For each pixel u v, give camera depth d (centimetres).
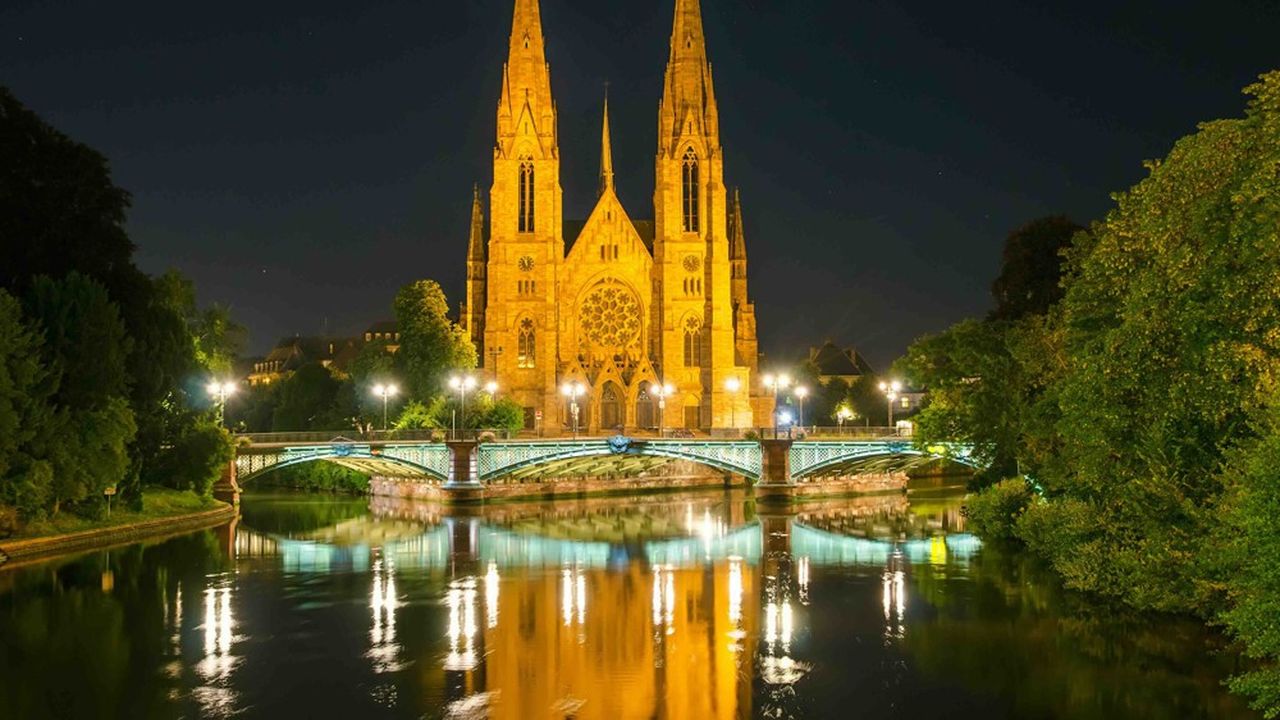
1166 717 3759
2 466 6806
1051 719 3791
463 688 4238
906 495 13388
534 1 16225
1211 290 4088
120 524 8231
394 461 11412
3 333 6806
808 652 4719
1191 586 4575
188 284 11000
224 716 3906
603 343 16175
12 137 8031
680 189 16100
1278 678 3391
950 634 4953
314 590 6181
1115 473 4812
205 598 5938
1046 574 6331
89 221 8556
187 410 10056
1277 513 3316
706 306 15975
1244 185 3825
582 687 4250
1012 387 7806
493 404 14525
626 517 10506
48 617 5406
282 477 15488
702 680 4331
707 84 16312
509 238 15938
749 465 11775
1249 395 3784
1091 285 5103
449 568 6994
